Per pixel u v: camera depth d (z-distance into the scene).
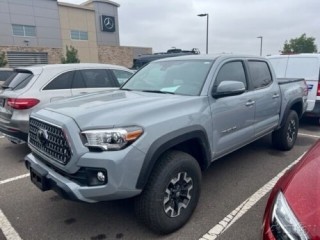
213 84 3.47
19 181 4.31
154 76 4.04
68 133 2.51
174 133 2.79
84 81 5.85
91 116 2.60
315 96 7.13
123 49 40.06
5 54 28.30
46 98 5.17
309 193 1.86
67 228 3.09
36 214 3.38
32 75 5.27
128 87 4.12
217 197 3.71
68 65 5.79
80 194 2.46
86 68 5.99
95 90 5.93
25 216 3.34
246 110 3.96
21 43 33.12
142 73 4.33
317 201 1.78
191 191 3.07
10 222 3.22
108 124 2.50
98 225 3.13
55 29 35.75
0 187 4.10
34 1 33.72
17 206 3.56
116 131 2.45
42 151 2.92
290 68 7.53
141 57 14.88
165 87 3.71
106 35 41.78
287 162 4.94
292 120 5.42
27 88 5.08
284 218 1.79
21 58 29.62
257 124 4.34
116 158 2.41
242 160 5.03
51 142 2.76
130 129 2.51
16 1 32.34
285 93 5.09
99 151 2.45
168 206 2.86
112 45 40.78
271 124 4.78
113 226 3.11
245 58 4.29
